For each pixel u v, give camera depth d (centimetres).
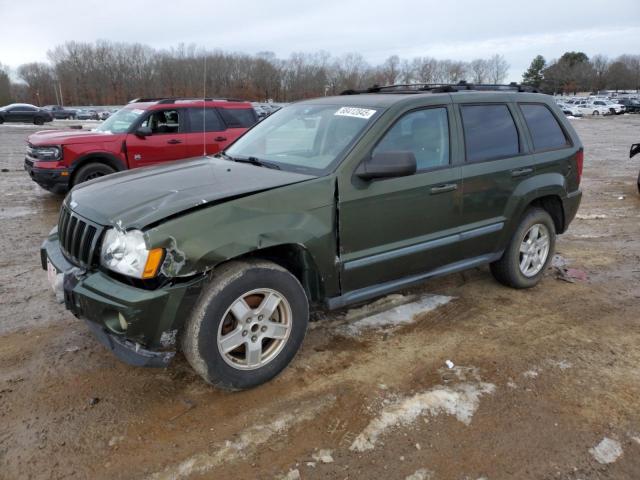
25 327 402
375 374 341
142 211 288
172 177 353
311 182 329
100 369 343
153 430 285
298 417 297
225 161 405
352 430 287
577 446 279
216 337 296
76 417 295
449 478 255
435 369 349
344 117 386
